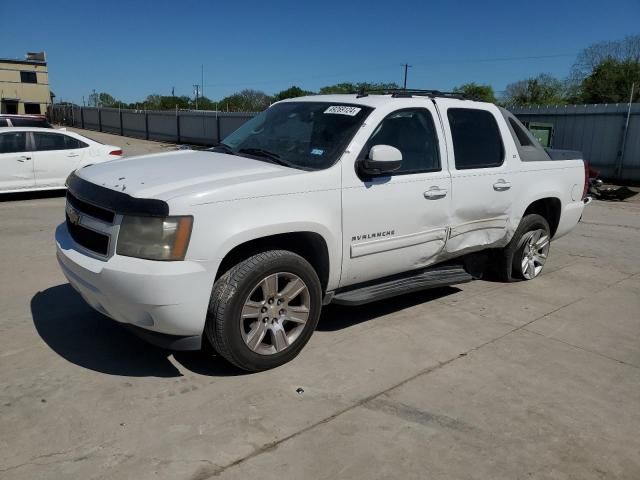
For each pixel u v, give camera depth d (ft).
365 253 13.73
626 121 52.60
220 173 12.05
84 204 12.00
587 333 15.44
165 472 8.92
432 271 16.43
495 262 19.53
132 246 10.68
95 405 10.77
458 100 16.56
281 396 11.35
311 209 12.35
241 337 11.65
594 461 9.73
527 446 10.05
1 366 12.21
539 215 19.65
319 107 15.08
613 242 27.84
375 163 12.94
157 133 119.96
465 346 14.20
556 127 57.98
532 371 12.98
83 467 8.96
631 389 12.35
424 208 14.78
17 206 33.30
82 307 15.83
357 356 13.33
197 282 10.76
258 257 11.76
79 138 37.93
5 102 217.97
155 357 12.90
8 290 17.12
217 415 10.57
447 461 9.53
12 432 9.80
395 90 15.87
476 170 16.30
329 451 9.63
